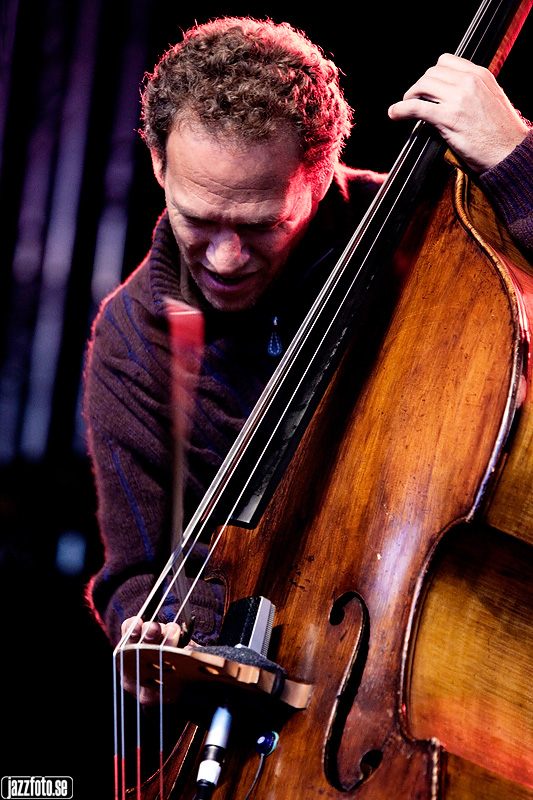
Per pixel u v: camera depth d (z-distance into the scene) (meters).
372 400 1.80
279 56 2.04
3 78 6.20
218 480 2.04
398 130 3.74
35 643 5.29
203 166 2.00
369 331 1.91
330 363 1.88
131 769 3.00
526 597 1.64
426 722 1.46
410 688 1.49
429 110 1.92
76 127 6.32
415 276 1.87
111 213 6.48
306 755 1.49
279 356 2.48
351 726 1.49
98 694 5.00
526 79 3.35
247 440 2.04
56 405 6.59
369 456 1.74
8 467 6.40
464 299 1.72
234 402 2.54
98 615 2.70
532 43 3.30
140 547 2.55
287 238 2.15
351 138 3.77
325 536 1.73
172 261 2.57
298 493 1.85
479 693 1.56
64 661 5.18
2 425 6.55
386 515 1.65
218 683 1.54
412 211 1.93
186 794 1.69
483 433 1.57
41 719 4.81
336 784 1.43
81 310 6.59
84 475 6.39
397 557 1.60
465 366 1.65
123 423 2.64
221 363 2.52
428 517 1.59
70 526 6.08
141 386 2.62
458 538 1.57
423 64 3.76
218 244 2.12
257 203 2.02
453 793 1.33
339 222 2.40
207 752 1.53
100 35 6.11
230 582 1.90
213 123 1.96
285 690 1.54
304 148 2.04
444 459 1.61
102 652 5.15
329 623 1.62
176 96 2.04
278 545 1.82
